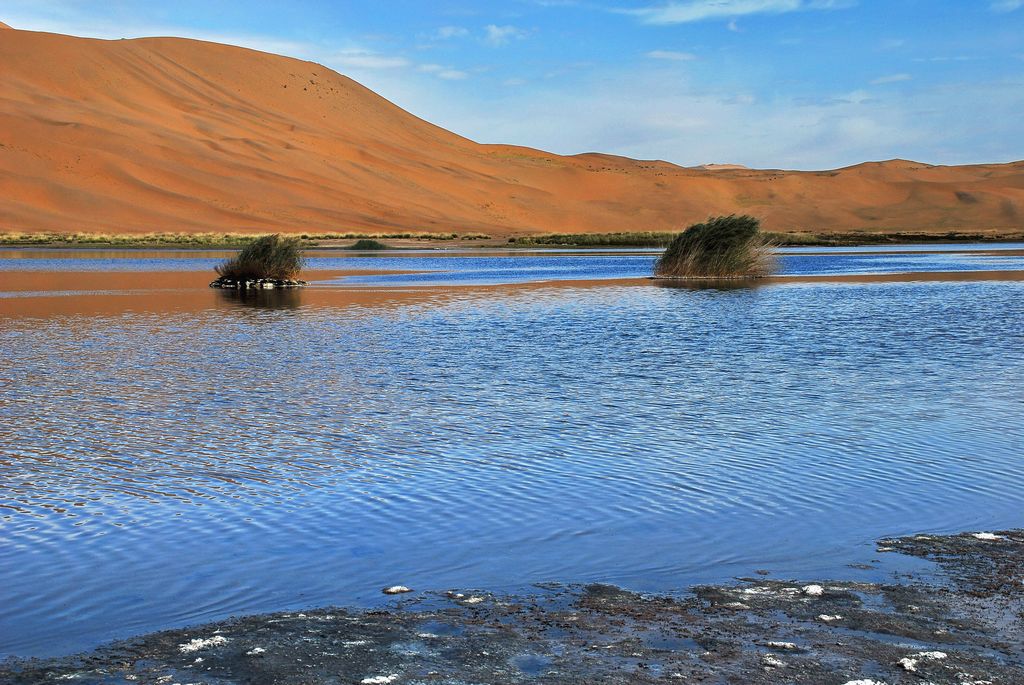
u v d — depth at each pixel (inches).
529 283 1531.7
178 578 282.2
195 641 235.6
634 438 460.4
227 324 951.6
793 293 1314.0
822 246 3314.5
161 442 455.8
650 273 1787.6
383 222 5014.8
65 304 1163.9
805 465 407.5
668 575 283.7
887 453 427.8
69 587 275.4
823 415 512.1
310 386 605.0
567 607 257.8
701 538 316.5
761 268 1701.5
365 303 1181.7
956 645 231.1
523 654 226.8
